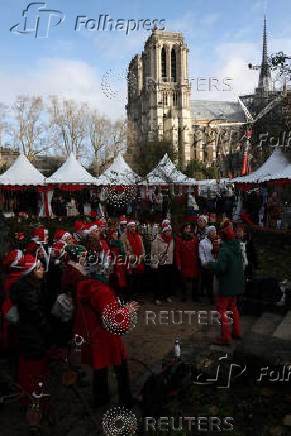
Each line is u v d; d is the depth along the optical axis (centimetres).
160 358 503
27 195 2297
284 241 1344
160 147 4612
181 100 8988
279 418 374
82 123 4759
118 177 1966
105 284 397
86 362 390
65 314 424
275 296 649
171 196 1007
